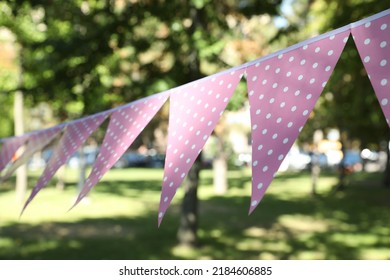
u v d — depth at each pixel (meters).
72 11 9.15
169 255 8.92
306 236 11.19
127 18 8.95
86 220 13.08
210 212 15.05
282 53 1.42
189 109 1.58
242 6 9.65
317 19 13.31
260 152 1.24
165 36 9.39
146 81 8.73
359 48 1.23
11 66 16.12
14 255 8.65
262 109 1.33
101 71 10.36
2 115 24.70
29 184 23.98
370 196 20.19
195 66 9.25
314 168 21.17
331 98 14.77
